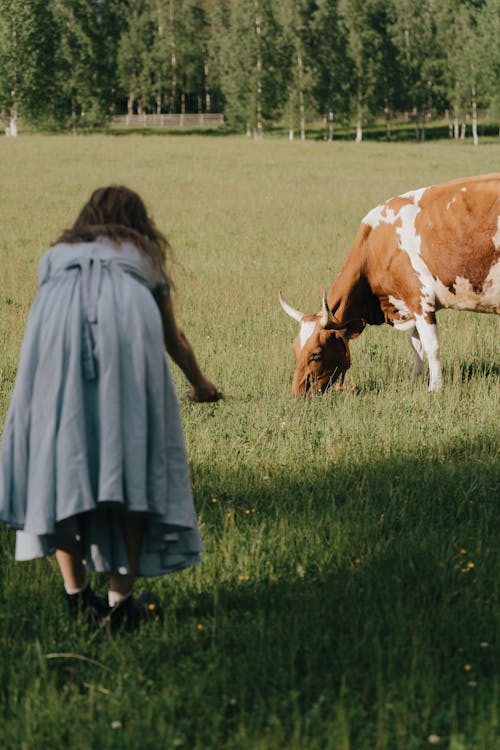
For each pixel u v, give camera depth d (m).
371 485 5.48
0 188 31.05
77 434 3.33
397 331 10.62
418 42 85.25
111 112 91.12
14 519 3.46
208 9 110.00
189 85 99.44
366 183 33.50
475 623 3.63
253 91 81.94
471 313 11.33
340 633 3.59
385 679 3.22
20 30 77.56
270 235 20.33
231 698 3.16
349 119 86.81
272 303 12.61
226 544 4.50
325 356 8.11
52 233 20.66
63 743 2.93
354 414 7.12
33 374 3.47
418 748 2.83
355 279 8.41
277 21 83.56
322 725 2.93
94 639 3.66
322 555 4.42
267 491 5.45
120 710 3.06
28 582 4.18
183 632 3.67
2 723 2.98
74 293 3.47
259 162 43.94
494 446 6.32
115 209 3.78
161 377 3.49
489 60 78.75
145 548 3.60
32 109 80.19
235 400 7.86
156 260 3.69
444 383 8.26
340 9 83.88
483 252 7.73
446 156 48.34
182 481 3.59
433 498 5.21
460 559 4.30
